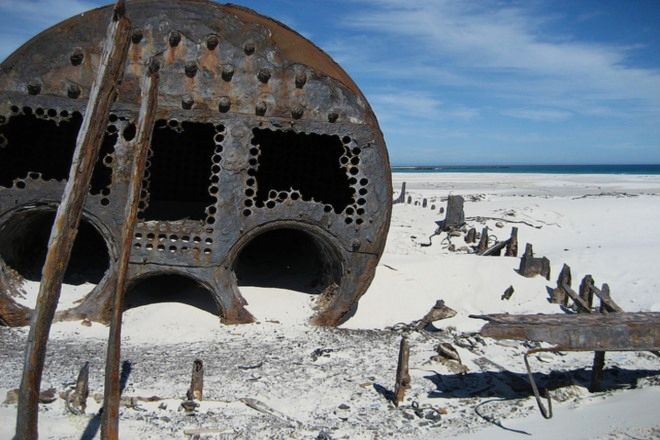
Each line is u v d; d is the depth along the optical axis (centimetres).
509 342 834
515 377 701
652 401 591
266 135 1115
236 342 782
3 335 766
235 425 546
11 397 550
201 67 812
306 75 826
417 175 7131
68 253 407
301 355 745
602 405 603
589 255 1348
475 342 830
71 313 807
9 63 785
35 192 800
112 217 805
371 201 846
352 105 838
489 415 589
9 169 962
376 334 848
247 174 827
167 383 634
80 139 405
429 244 1602
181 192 1205
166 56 806
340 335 829
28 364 398
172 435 518
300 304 908
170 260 820
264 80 820
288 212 833
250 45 815
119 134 800
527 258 1145
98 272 976
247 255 1117
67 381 612
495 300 1034
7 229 812
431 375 699
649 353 796
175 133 1166
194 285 923
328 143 1098
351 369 706
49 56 789
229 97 817
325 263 938
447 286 1070
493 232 1780
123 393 600
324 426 556
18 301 811
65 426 506
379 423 566
